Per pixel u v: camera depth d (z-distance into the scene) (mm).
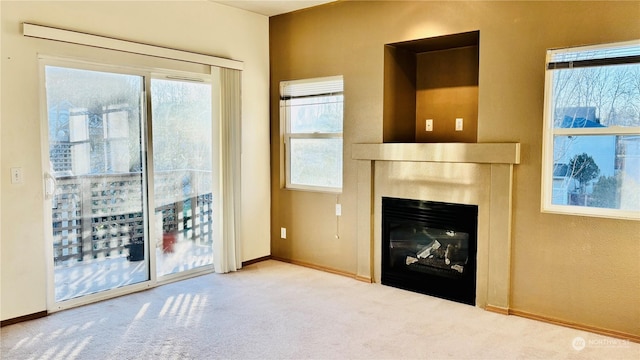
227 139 4645
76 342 3092
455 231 3881
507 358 2871
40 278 3516
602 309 3230
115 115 3951
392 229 4309
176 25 4242
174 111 4406
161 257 4387
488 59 3619
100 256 3938
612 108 3203
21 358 2861
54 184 3576
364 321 3455
